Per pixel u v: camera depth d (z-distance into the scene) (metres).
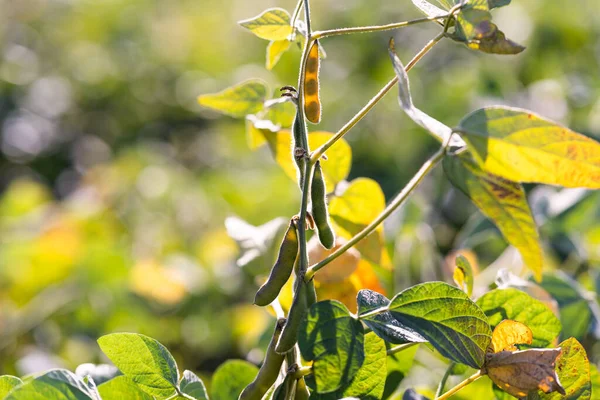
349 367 0.81
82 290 2.22
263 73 4.11
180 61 4.61
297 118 0.87
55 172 4.47
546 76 2.58
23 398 0.81
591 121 2.04
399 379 0.98
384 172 2.65
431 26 3.23
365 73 3.29
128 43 4.70
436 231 2.22
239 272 2.25
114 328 2.16
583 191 1.47
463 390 1.04
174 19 4.86
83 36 4.78
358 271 1.03
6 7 4.78
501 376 0.85
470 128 0.85
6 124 4.47
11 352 2.11
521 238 0.90
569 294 1.16
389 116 2.81
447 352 0.84
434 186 2.39
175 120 4.50
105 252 2.29
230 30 4.79
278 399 0.83
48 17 4.86
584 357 0.88
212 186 2.96
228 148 3.58
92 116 4.59
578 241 1.50
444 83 2.67
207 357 2.21
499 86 2.32
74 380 0.83
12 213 2.96
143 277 2.22
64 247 2.40
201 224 2.96
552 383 0.84
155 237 2.84
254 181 2.81
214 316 2.23
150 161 3.56
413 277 1.45
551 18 2.75
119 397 0.92
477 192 0.90
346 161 1.03
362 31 0.87
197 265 2.40
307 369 0.84
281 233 1.11
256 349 1.28
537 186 1.69
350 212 1.03
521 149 0.85
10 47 4.66
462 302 0.85
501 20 2.92
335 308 0.82
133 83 4.58
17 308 2.25
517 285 1.00
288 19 0.93
